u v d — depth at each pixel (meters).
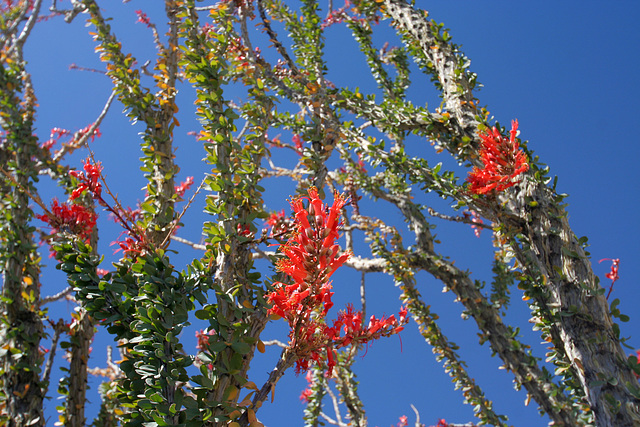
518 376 5.99
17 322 4.57
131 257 3.32
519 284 4.29
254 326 2.94
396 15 6.23
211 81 3.87
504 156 4.14
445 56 5.48
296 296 2.53
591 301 3.67
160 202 4.01
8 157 5.93
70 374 4.43
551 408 5.71
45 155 5.90
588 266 3.83
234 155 3.76
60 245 3.23
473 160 4.90
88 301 3.05
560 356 4.22
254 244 3.34
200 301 2.96
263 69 5.64
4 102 5.88
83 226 3.72
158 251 3.16
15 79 6.19
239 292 3.10
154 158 4.23
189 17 4.73
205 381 2.63
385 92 7.73
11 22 7.24
